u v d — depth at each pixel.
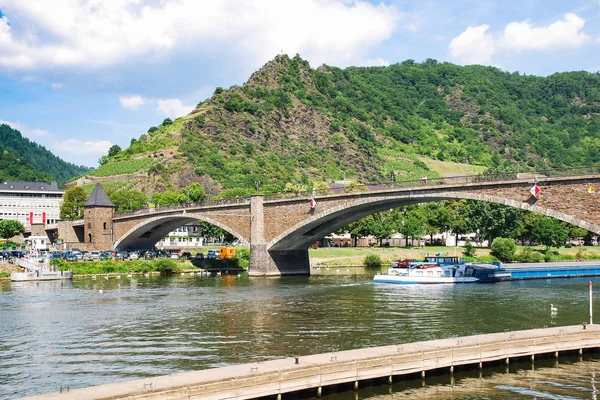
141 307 69.31
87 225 148.25
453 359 39.47
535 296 79.12
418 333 52.41
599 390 36.75
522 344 42.03
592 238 191.12
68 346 48.66
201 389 31.23
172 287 90.88
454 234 195.62
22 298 77.75
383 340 49.56
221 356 44.62
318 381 34.66
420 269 98.81
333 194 94.81
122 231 145.38
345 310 66.31
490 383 38.03
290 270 112.31
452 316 61.59
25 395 35.72
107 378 39.19
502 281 103.62
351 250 152.88
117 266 115.44
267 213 107.38
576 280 105.94
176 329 55.53
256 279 103.75
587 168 68.19
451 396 35.53
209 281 100.75
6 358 44.84
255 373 32.97
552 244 154.62
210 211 117.88
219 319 60.81
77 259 122.38
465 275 102.69
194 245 185.12
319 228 108.44
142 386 30.95
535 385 37.72
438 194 81.31
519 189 73.12
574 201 68.19
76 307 69.50
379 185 91.06
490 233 154.88
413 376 38.50
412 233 170.62
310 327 55.94
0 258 119.38
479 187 76.94
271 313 64.44
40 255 122.88
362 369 36.19
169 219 132.00
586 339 44.59
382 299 75.94
